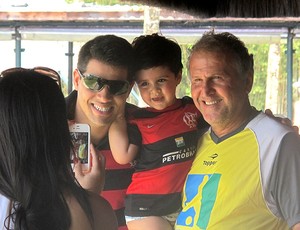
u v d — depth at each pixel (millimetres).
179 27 5652
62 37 5953
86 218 1758
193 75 2615
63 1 6328
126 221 3137
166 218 3076
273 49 9219
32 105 1699
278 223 2432
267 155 2418
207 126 3021
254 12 4715
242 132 2531
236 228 2426
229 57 2541
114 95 2766
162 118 3033
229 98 2531
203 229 2508
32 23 5926
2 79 1736
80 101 2809
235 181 2461
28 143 1687
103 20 5844
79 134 2412
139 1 4551
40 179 1692
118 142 3002
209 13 4711
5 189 1700
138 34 5840
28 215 1669
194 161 2754
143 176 3059
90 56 2715
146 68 3008
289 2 4605
